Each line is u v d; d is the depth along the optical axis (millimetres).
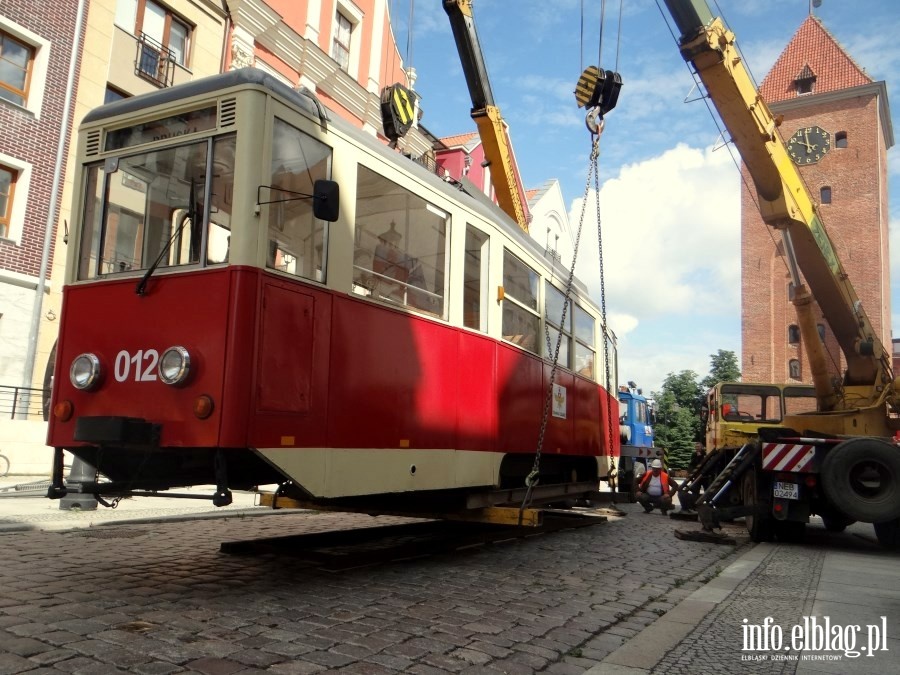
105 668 3637
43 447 14664
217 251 5254
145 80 18578
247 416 4980
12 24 15836
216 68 20078
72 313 5828
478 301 8016
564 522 10938
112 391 5480
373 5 25938
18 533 8031
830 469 9766
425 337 6953
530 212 38875
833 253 13781
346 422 5852
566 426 10617
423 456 6762
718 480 10953
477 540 8859
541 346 9719
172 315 5301
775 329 49219
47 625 4332
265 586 5730
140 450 5617
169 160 5621
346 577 6301
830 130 49500
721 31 11359
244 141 5250
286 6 21984
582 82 9062
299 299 5500
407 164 6918
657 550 9047
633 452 19891
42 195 16500
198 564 6535
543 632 4723
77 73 17141
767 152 12148
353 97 24719
